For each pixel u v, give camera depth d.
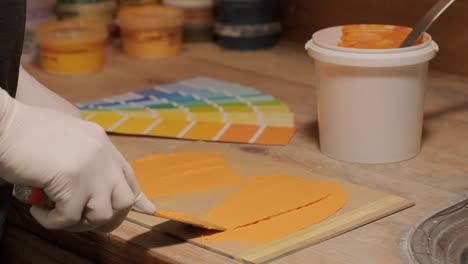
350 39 1.19
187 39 1.72
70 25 1.63
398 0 1.52
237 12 1.65
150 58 1.64
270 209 1.06
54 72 1.58
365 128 1.16
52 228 0.97
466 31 1.44
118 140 1.27
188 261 0.98
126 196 0.97
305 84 1.46
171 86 1.47
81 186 0.95
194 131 1.28
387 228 1.03
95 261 1.08
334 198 1.08
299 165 1.18
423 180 1.13
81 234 1.08
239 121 1.31
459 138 1.24
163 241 1.02
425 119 1.31
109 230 1.01
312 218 1.04
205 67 1.57
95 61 1.58
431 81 1.45
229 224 1.04
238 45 1.66
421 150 1.21
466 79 1.45
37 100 1.18
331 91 1.17
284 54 1.63
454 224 1.04
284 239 1.01
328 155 1.20
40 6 1.69
